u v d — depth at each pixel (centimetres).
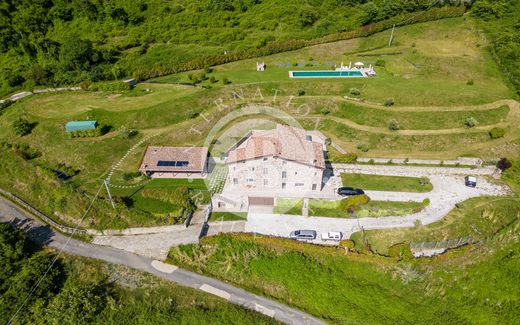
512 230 5622
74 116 7981
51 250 5541
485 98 7844
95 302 4784
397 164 6700
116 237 5744
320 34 10550
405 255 5203
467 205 5941
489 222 5709
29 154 7194
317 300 4912
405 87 8250
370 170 6694
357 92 8138
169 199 6147
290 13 11500
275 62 9806
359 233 5575
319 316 4753
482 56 9319
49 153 7206
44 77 9544
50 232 5853
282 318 4719
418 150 7019
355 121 7706
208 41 10712
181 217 5878
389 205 5956
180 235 5659
